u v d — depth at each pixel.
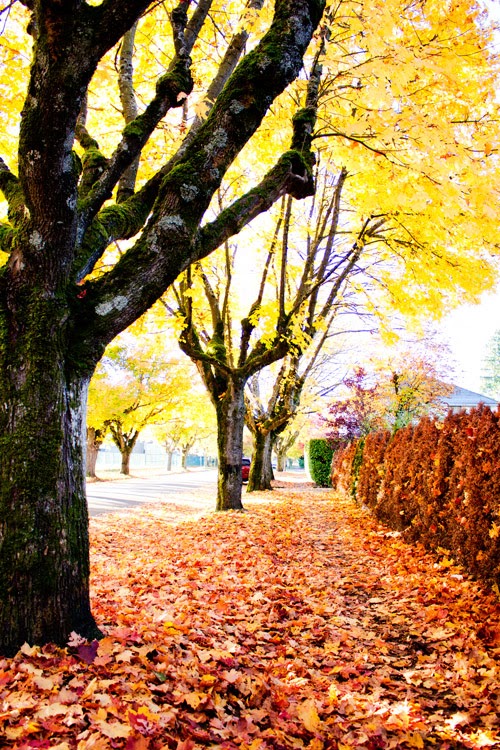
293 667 3.41
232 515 10.10
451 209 4.89
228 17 6.49
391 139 4.62
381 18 4.03
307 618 4.46
